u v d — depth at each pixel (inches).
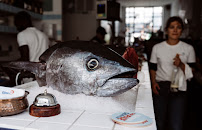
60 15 246.1
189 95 127.1
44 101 34.2
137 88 53.4
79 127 29.9
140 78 66.6
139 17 522.6
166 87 91.4
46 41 107.7
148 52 138.3
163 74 103.3
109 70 37.3
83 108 37.7
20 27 103.4
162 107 90.0
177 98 91.1
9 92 34.0
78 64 38.4
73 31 290.0
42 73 43.6
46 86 45.5
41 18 242.4
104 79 37.5
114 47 50.0
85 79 37.9
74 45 40.8
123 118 31.6
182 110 89.7
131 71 37.6
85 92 38.8
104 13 126.4
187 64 99.7
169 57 101.6
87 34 289.7
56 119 32.8
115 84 37.4
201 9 292.7
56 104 35.2
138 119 31.2
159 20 517.7
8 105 33.0
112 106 38.0
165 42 104.0
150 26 511.5
